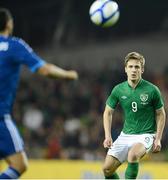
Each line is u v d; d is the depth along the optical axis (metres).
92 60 82.31
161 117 26.11
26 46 20.70
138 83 26.34
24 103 69.38
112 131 55.12
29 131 60.91
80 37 85.38
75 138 57.25
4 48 20.59
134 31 84.88
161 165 36.66
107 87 71.56
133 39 83.38
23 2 87.75
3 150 20.52
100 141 56.31
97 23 25.91
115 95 26.70
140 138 25.95
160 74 74.25
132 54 26.23
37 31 86.81
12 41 20.69
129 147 26.11
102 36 85.00
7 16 21.44
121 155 26.47
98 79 73.12
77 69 81.75
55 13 86.62
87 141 56.47
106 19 25.66
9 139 20.53
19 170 20.69
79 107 68.56
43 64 20.14
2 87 20.55
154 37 83.06
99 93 70.12
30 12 87.31
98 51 82.56
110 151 26.70
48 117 64.50
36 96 70.44
